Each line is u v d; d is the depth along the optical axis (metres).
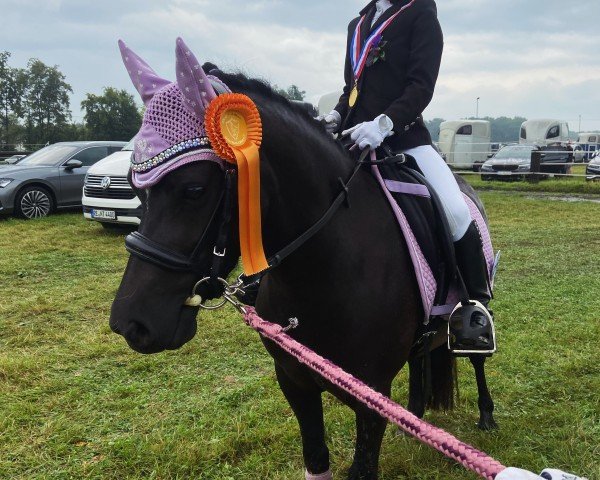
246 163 1.42
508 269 6.56
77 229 9.20
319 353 1.83
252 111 1.47
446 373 2.77
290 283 1.75
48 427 2.95
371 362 1.85
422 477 2.55
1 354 3.95
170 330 1.43
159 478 2.56
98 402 3.27
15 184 10.02
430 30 2.07
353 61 2.25
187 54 1.37
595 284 5.79
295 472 2.56
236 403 3.25
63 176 10.55
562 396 3.31
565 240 8.46
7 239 8.27
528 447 2.78
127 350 4.04
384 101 2.15
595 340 4.14
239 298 2.22
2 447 2.78
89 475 2.57
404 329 1.93
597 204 12.96
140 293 1.42
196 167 1.40
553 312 4.85
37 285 5.88
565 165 19.20
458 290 2.22
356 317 1.78
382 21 2.17
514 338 4.21
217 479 2.54
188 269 1.44
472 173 20.78
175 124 1.40
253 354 4.02
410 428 1.17
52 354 3.96
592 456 2.67
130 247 1.43
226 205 1.45
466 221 2.19
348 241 1.77
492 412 3.04
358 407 1.83
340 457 2.71
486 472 1.03
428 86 2.05
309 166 1.68
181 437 2.86
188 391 3.43
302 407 2.05
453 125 24.89
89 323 4.70
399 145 2.21
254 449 2.78
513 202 13.38
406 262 1.93
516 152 20.14
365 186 1.92
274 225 1.65
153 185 1.40
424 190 2.05
